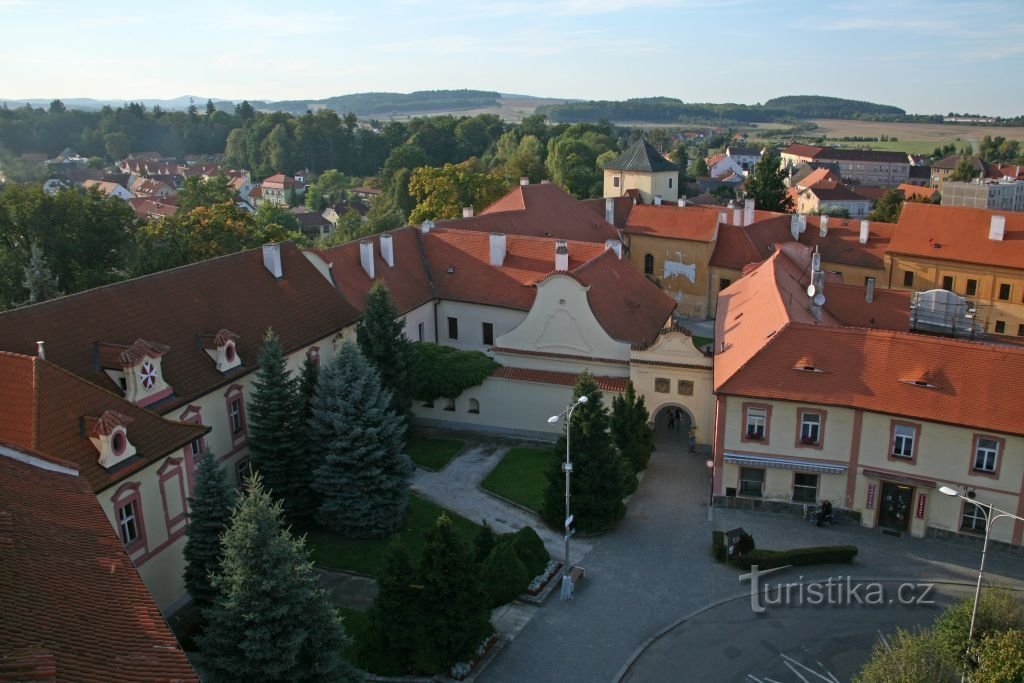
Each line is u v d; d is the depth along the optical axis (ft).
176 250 240.32
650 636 120.88
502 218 262.47
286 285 174.91
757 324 168.66
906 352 144.87
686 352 172.96
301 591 92.99
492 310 212.43
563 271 186.19
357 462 142.00
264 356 141.49
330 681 95.66
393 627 108.99
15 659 53.06
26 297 229.25
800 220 301.02
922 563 137.69
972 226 270.87
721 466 154.61
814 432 147.84
